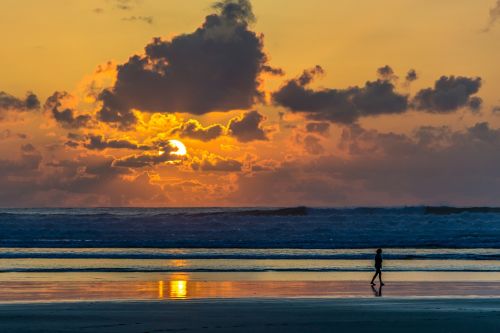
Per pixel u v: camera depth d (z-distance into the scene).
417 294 41.84
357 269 58.03
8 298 39.12
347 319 29.83
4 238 93.56
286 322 28.94
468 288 45.22
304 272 55.53
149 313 31.31
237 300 36.84
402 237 96.19
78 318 29.67
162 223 113.69
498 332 26.91
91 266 59.34
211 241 89.44
